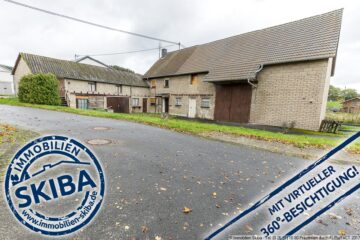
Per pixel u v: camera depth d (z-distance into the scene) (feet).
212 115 56.85
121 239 6.79
